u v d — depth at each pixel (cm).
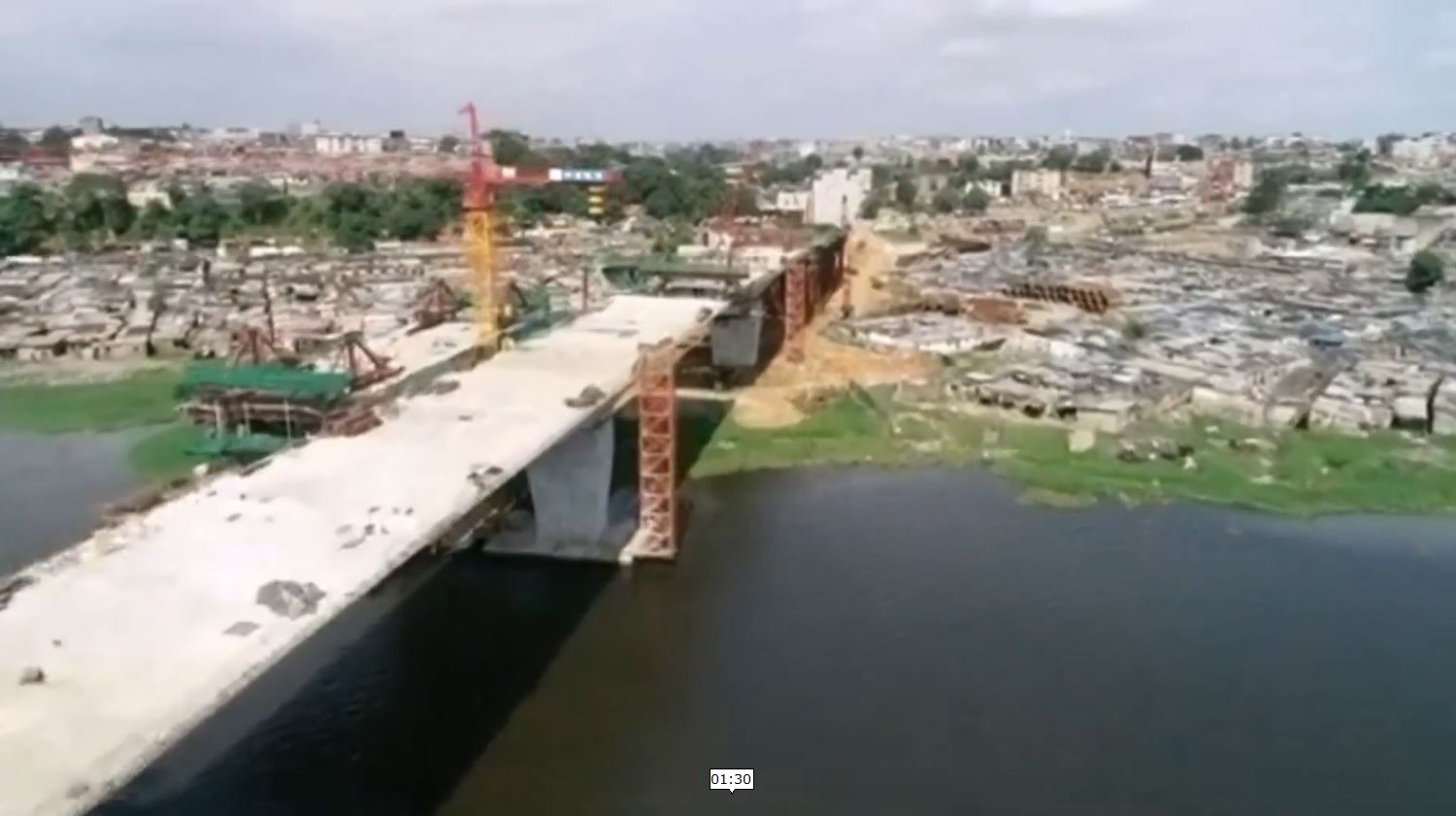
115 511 7438
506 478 7388
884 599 9250
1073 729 7275
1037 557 10238
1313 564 10175
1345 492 12088
